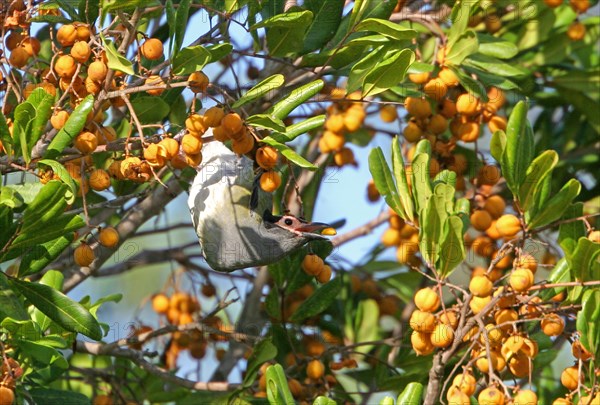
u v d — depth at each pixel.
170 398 12.06
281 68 10.30
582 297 8.73
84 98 8.21
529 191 8.99
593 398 8.20
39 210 7.91
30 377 9.78
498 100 10.73
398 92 10.42
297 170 12.41
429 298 8.62
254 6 9.16
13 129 8.26
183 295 12.70
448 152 10.80
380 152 9.84
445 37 10.73
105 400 11.24
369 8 9.66
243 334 10.89
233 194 10.71
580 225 9.36
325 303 11.45
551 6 11.50
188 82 8.07
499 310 8.68
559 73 13.09
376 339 13.11
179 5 7.92
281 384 8.62
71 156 8.41
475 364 9.48
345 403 10.88
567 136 13.63
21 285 8.24
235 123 7.92
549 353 10.14
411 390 8.54
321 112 11.72
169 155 8.12
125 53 8.45
